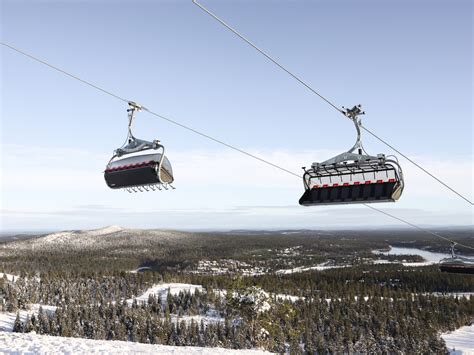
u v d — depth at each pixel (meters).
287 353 93.38
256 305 62.94
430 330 122.94
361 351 110.81
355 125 17.92
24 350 28.47
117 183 18.17
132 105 18.30
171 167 18.12
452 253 35.62
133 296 165.12
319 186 18.59
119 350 30.55
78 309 124.06
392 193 16.81
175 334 111.62
